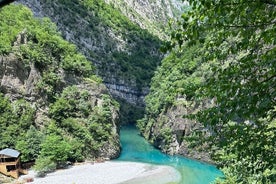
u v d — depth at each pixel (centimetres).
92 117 8781
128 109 15362
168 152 8775
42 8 15150
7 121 7544
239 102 863
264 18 805
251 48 949
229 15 816
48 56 8956
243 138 960
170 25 889
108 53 17000
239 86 881
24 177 6425
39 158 7006
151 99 11794
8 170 6388
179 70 9562
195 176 6688
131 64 17638
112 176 6600
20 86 8181
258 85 854
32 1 14812
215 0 798
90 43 16500
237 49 891
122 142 10400
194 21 835
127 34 19375
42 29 10456
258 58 914
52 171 6888
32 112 7981
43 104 8356
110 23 18725
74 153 7694
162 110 10000
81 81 9462
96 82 9850
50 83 8656
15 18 10144
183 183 6216
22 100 8038
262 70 895
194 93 1055
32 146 7231
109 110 9375
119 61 16838
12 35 8694
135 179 6419
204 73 7319
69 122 8225
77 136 8131
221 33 855
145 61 18500
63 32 15550
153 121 10538
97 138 8425
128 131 12550
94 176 6594
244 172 1530
